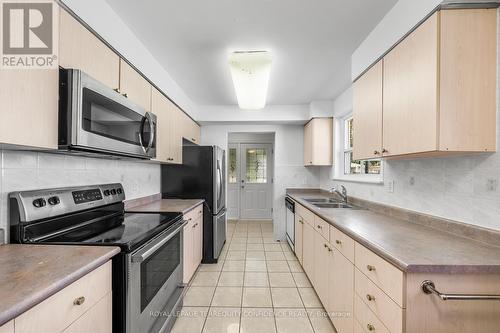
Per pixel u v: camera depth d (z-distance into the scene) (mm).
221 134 4574
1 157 1212
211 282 2691
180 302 2088
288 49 2201
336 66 2561
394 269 1048
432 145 1224
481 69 1199
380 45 1739
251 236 4570
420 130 1313
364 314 1328
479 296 945
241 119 4094
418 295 979
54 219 1414
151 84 2242
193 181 3270
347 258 1568
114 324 1189
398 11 1527
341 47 2158
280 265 3172
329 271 1944
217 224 3312
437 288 979
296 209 3391
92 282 1009
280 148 4527
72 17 1247
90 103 1252
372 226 1625
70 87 1148
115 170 2225
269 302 2295
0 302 677
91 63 1397
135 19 1769
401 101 1480
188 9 1661
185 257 2422
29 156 1356
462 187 1391
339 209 2402
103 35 1548
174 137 2875
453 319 983
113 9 1650
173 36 1999
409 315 979
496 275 981
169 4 1609
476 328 982
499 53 1191
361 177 2916
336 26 1843
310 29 1889
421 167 1717
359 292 1394
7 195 1235
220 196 3490
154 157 2008
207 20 1785
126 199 2420
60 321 833
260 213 6125
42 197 1354
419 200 1736
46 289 760
